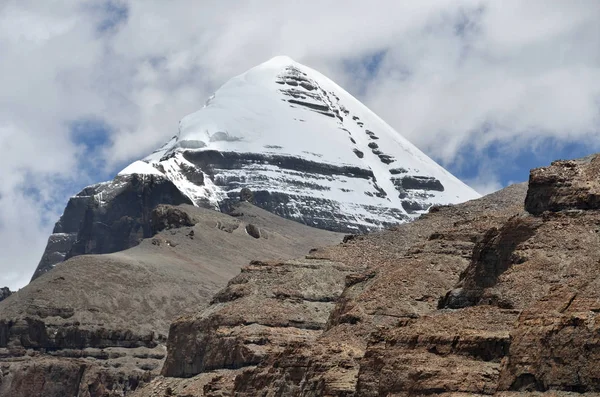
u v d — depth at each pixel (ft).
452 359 574.56
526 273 634.43
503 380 516.73
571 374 500.33
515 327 527.81
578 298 524.52
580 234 654.12
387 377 583.99
